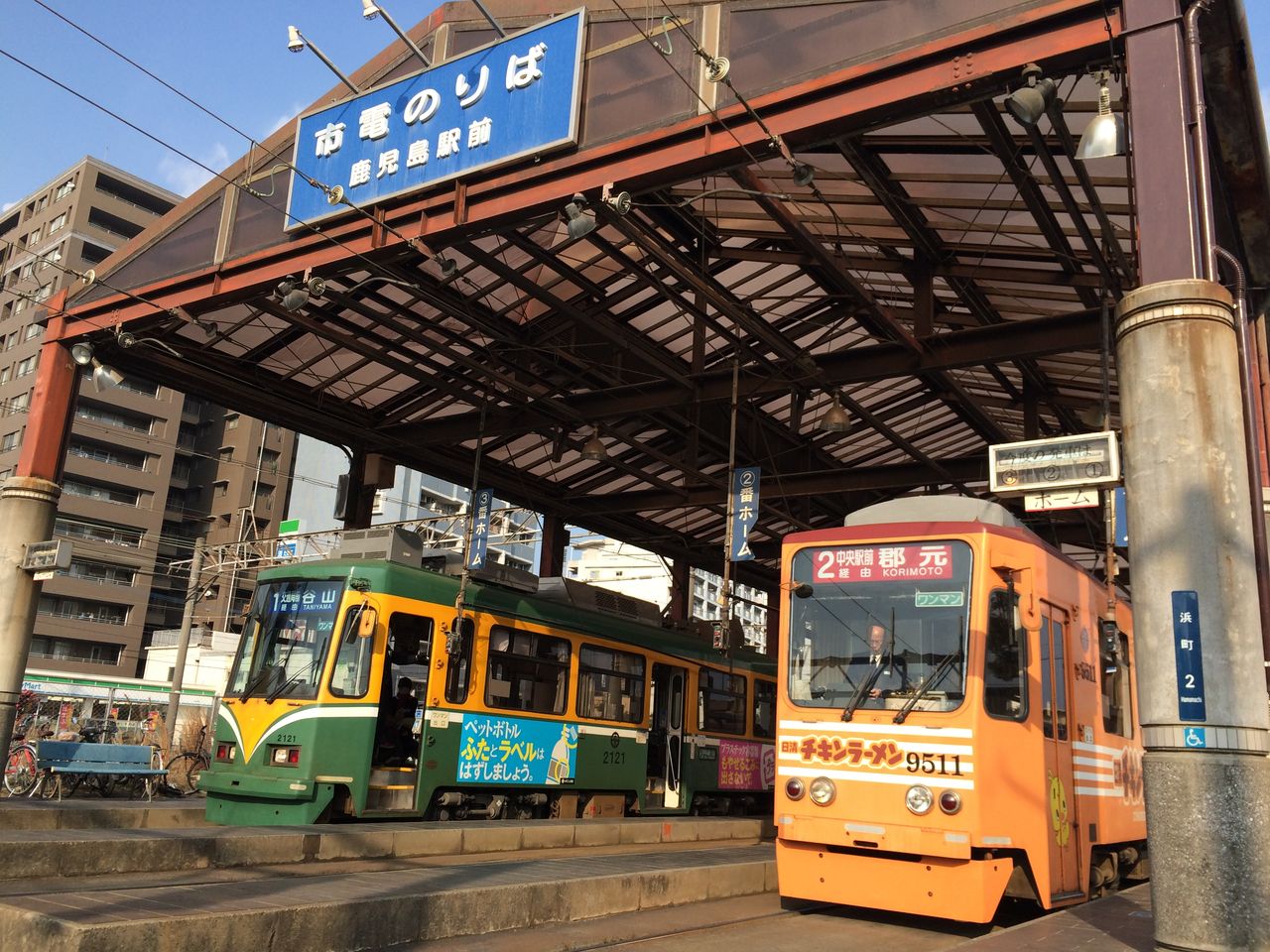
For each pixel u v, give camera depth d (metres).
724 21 11.59
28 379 62.41
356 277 15.60
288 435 69.19
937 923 8.84
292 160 14.82
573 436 21.69
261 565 29.84
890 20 10.53
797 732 8.95
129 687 36.31
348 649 12.34
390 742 12.81
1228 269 12.45
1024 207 13.26
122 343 15.97
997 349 14.96
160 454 64.06
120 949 5.56
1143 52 8.07
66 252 63.22
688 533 28.38
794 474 21.69
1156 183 7.63
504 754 13.95
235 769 12.25
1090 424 19.02
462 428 20.20
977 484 25.22
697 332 17.59
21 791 17.22
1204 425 6.59
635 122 11.90
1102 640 10.75
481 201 12.89
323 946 6.50
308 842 9.89
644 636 17.08
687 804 17.66
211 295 15.16
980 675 8.31
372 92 14.05
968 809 8.00
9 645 15.05
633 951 7.22
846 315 17.02
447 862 10.19
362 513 21.22
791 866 8.76
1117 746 10.76
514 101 12.69
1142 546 6.63
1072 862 9.01
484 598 14.06
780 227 14.52
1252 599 6.34
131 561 61.47
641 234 12.73
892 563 9.02
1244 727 6.04
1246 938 5.72
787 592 9.44
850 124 10.67
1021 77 9.66
